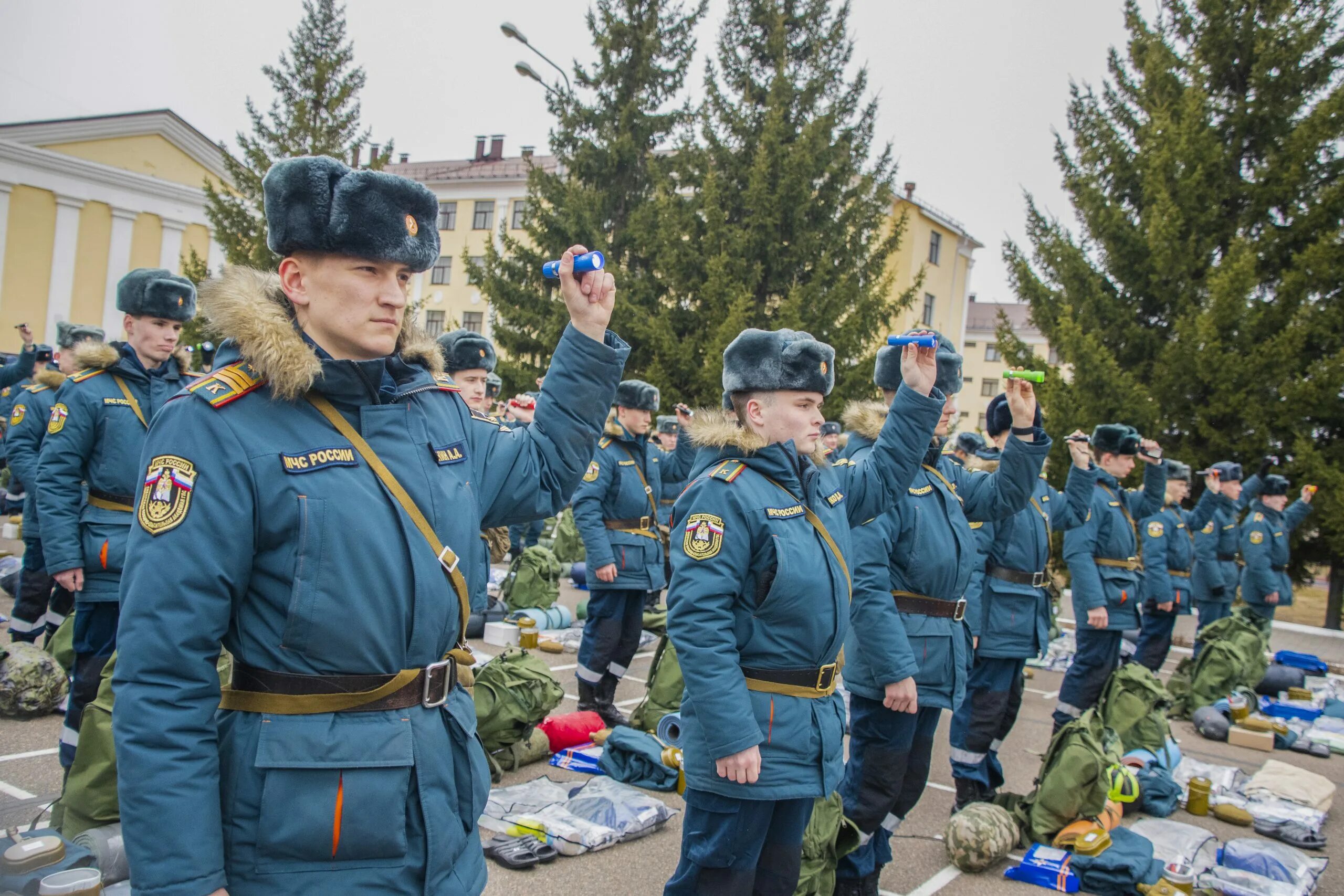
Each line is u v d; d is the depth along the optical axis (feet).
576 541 42.11
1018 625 18.25
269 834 5.69
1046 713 27.89
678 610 9.74
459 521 6.55
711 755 9.43
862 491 12.19
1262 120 56.24
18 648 19.35
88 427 14.37
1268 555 35.86
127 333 15.15
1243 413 51.98
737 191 70.28
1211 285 52.11
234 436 5.92
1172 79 58.75
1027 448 15.08
